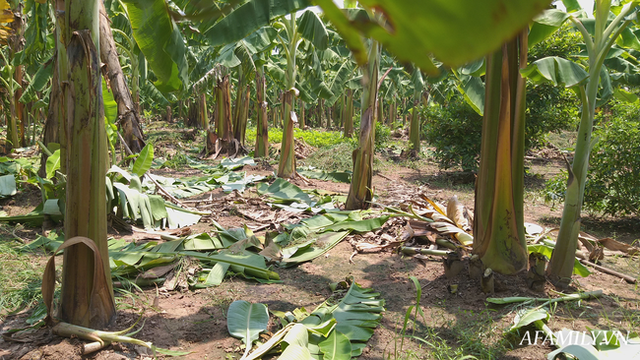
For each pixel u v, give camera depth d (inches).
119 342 119.6
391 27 8.1
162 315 142.5
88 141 117.5
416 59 8.4
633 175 253.9
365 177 286.0
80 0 112.1
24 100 447.2
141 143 275.7
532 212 300.8
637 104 273.3
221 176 387.2
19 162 291.6
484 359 118.1
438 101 558.3
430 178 440.8
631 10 151.5
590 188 263.0
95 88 116.3
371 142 285.1
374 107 282.2
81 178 118.6
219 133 547.2
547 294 157.0
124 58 624.1
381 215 242.5
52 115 266.5
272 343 119.7
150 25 110.5
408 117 1240.8
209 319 141.5
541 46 367.2
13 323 129.2
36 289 145.8
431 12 7.5
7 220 222.4
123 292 155.5
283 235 228.1
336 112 1448.1
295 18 383.9
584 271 170.7
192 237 205.5
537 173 444.8
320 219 257.3
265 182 385.1
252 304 146.8
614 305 152.3
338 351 119.7
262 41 362.6
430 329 136.9
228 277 179.0
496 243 164.4
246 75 376.2
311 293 165.3
